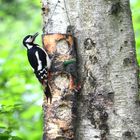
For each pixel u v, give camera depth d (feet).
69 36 37.17
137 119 37.17
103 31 37.17
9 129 42.29
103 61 36.96
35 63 38.37
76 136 37.01
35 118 56.29
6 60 56.39
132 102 37.14
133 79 37.35
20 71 56.65
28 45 43.32
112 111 36.76
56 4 38.06
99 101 36.76
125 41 37.35
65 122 36.40
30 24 91.09
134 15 60.49
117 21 37.37
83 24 37.35
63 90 36.60
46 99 36.96
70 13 37.73
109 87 36.86
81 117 36.99
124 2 37.60
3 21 93.61
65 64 36.83
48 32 38.40
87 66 37.04
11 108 43.39
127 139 36.81
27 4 97.50
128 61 37.29
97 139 36.70
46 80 36.88
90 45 37.09
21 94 57.36
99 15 37.24
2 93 56.39
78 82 37.11
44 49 37.70
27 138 54.44
